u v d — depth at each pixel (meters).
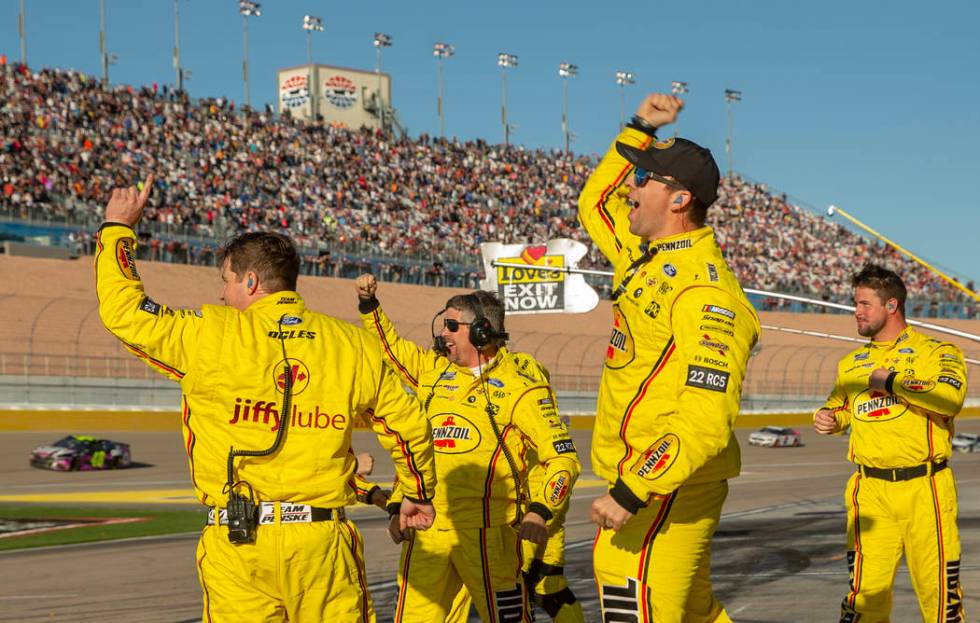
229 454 3.24
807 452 37.84
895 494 4.99
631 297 3.35
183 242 44.41
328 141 58.91
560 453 4.43
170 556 10.31
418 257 52.53
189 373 3.25
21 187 41.59
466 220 58.53
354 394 3.37
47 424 30.50
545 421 4.52
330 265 47.78
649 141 3.87
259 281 3.41
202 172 49.44
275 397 3.26
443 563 4.66
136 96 52.34
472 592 4.68
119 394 32.41
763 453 36.94
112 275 3.22
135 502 18.38
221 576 3.29
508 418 4.59
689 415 3.10
